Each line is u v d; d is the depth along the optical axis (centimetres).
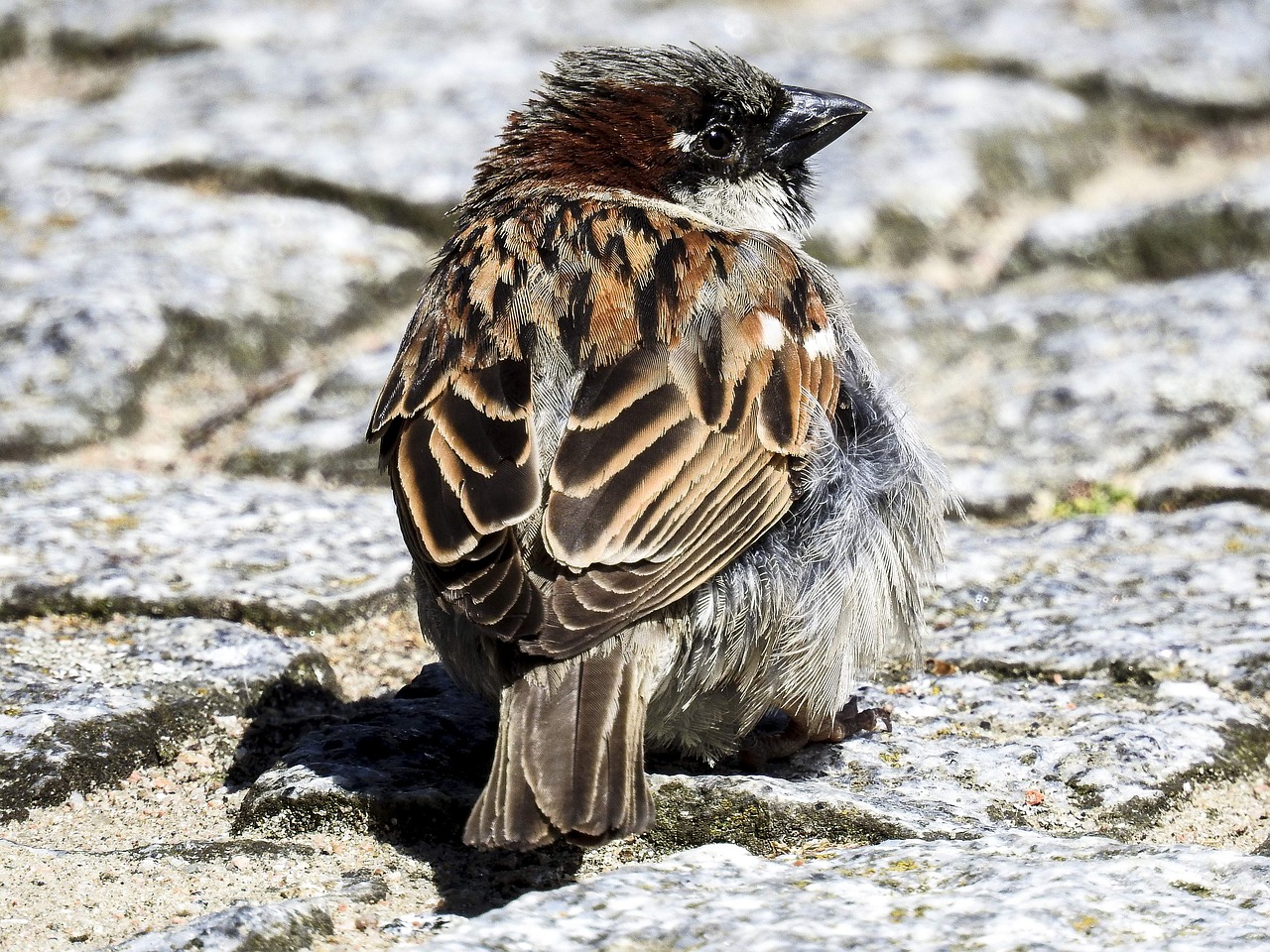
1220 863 625
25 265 1396
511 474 672
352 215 1520
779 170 939
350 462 1198
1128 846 650
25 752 770
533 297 745
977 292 1524
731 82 911
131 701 816
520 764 627
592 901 607
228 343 1339
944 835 697
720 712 751
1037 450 1193
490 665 700
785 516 737
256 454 1202
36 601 928
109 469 1188
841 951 563
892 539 784
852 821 702
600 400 698
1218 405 1234
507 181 907
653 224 793
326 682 873
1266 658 878
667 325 732
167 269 1395
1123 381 1273
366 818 718
